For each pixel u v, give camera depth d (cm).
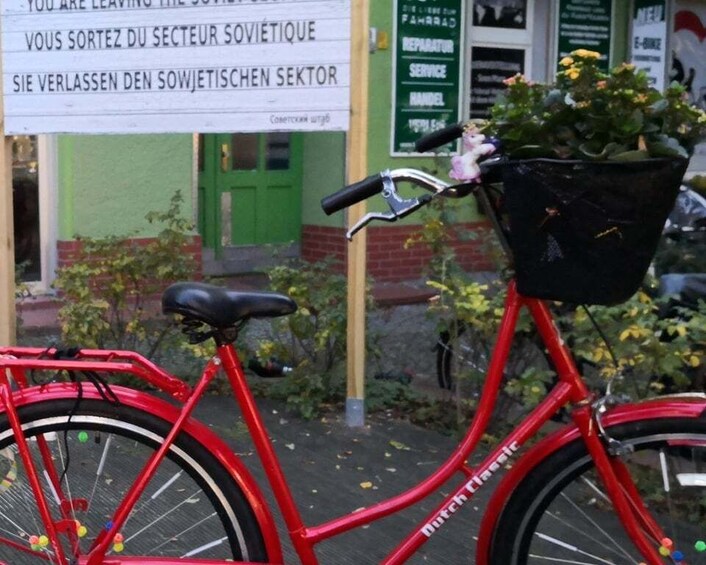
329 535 268
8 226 531
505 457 263
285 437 479
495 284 481
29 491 266
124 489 272
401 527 375
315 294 525
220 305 258
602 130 238
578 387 262
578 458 259
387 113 926
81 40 513
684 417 251
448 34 953
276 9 473
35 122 527
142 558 261
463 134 260
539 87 248
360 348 490
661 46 1119
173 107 501
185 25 491
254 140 1016
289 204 1044
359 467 440
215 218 997
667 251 489
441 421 504
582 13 1055
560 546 270
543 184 233
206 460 262
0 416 260
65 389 261
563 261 239
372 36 905
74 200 822
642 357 393
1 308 532
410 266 940
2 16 529
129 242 628
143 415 261
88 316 550
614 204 230
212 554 275
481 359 475
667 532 268
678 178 234
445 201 488
